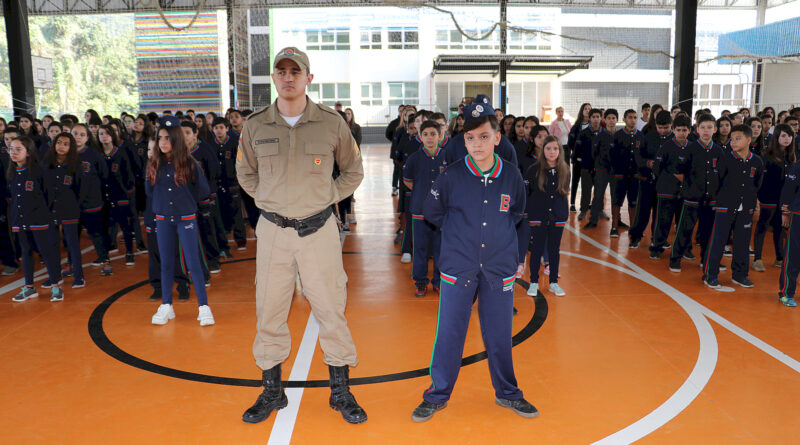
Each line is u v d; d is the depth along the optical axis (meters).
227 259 7.23
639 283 5.97
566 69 26.78
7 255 6.59
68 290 5.89
